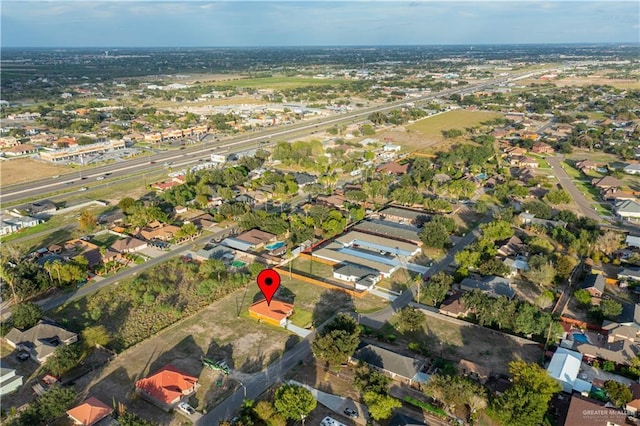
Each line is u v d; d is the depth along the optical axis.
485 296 118.75
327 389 94.88
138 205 188.38
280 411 84.00
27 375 99.69
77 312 122.94
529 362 102.00
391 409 87.50
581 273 141.00
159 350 107.44
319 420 86.81
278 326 116.81
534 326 110.06
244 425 81.12
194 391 94.12
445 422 86.12
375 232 169.50
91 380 97.44
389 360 99.38
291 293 132.75
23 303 118.81
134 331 115.25
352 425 85.62
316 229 177.50
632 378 96.75
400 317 113.00
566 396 91.06
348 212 188.88
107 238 168.50
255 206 199.62
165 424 85.56
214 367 100.31
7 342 110.81
